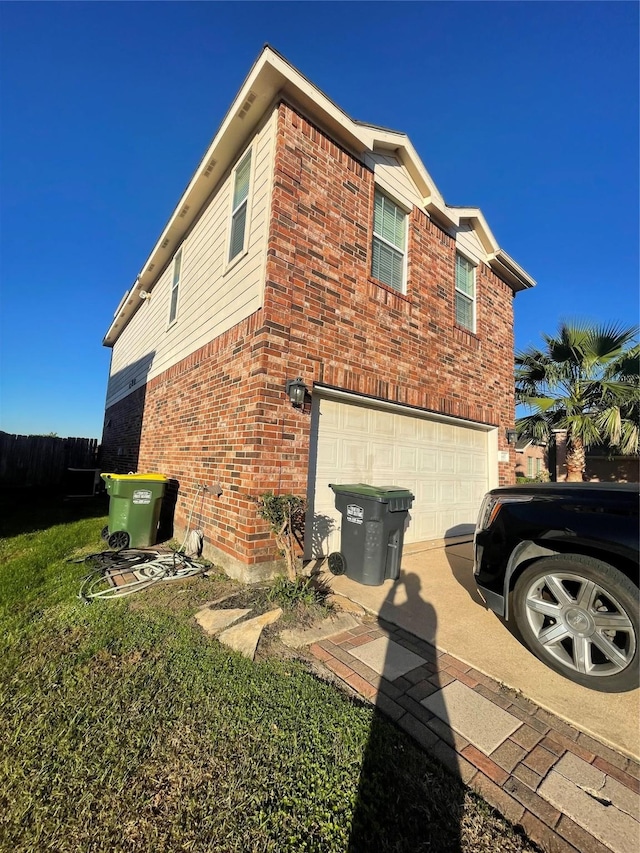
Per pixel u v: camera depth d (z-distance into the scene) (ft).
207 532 16.66
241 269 16.22
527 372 33.65
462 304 24.36
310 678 7.75
